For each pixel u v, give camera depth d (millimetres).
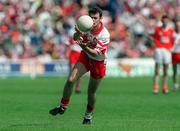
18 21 122500
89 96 38844
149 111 49719
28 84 90312
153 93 71875
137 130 36375
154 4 133125
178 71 115250
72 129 36375
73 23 121688
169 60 72125
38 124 39875
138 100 60750
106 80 101438
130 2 132000
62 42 118438
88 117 39625
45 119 43500
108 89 79250
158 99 62188
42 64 109000
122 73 113562
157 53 71938
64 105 38125
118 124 39844
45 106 53844
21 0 127750
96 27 37062
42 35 120312
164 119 43875
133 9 131000
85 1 131750
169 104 56188
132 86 85688
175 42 77125
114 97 64938
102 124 39656
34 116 45656
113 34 122562
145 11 129875
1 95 67688
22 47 116875
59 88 81125
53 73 109438
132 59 114000
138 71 114250
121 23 127312
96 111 49500
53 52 116438
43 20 124125
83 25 36125
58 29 121500
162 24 71812
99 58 37469
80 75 37812
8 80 101500
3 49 115625
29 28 121125
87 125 38750
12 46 116312
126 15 129250
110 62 113062
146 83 92938
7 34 118438
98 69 37781
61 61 109625
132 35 124562
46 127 37562
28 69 108750
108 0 131125
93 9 37094
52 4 130875
